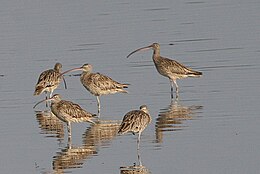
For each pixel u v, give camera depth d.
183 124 23.72
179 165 20.34
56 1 39.84
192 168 20.09
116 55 32.06
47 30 35.88
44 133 23.69
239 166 20.11
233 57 30.81
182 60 31.05
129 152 21.50
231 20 36.00
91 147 22.12
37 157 21.53
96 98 27.41
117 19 36.88
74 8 38.69
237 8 37.78
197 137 22.44
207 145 21.73
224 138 22.22
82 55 32.34
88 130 23.83
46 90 27.17
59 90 28.58
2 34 35.69
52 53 32.81
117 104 26.38
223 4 38.62
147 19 36.75
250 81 27.75
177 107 25.58
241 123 23.42
